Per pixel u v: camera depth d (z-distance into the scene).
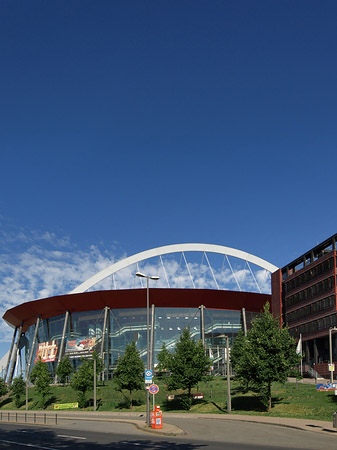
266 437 28.06
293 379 74.81
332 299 73.94
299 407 45.75
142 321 115.44
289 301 89.38
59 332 121.62
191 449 22.56
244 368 48.09
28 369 121.94
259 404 51.03
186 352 57.22
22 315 130.25
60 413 65.56
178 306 116.69
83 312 119.12
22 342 135.62
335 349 72.19
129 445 24.77
